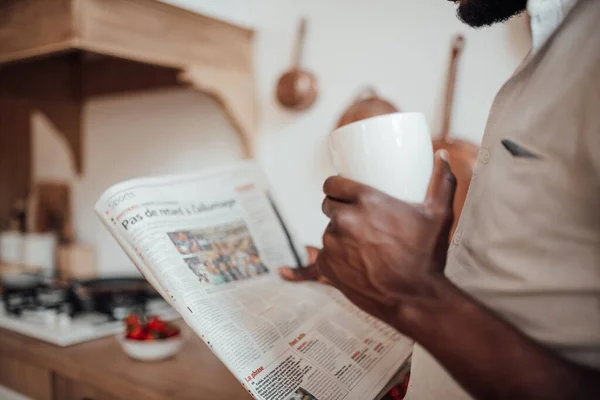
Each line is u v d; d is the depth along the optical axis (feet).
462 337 1.13
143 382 3.04
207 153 5.18
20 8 3.67
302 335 1.94
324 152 4.29
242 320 1.85
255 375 1.67
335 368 1.85
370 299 1.26
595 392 1.06
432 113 3.70
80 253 6.14
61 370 3.45
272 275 2.35
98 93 6.01
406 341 2.10
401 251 1.21
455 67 3.51
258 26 4.60
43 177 6.93
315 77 4.26
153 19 3.76
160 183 2.18
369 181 1.25
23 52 3.68
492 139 1.43
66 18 3.34
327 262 1.32
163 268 1.77
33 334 3.97
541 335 1.20
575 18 1.27
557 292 1.17
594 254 1.13
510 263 1.25
